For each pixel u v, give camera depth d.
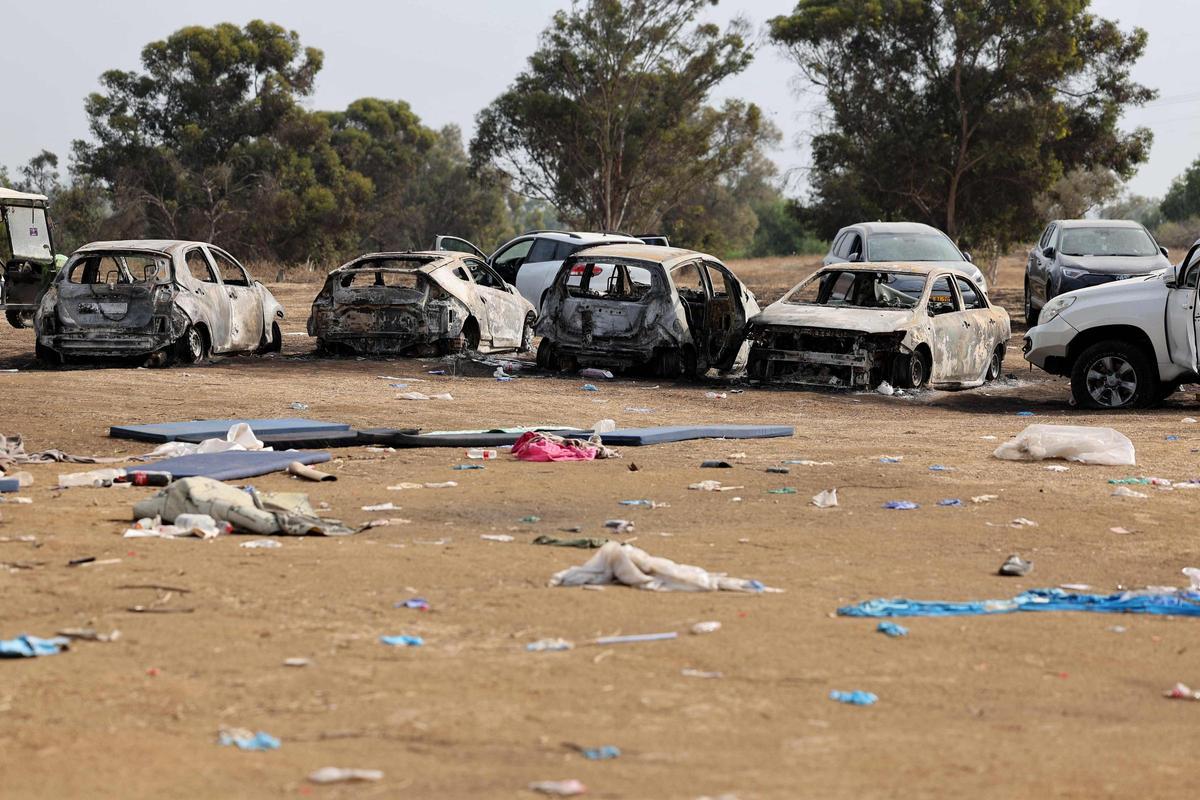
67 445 25.73
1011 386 40.84
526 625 13.06
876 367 38.06
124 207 159.12
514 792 8.59
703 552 16.78
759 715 10.46
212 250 43.84
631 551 15.03
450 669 11.54
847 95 132.50
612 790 8.66
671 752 9.52
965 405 36.03
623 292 42.16
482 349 45.38
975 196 132.12
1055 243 57.53
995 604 14.20
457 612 13.49
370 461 24.48
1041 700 11.12
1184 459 25.53
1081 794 8.79
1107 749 9.80
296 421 27.67
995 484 22.47
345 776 8.80
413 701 10.61
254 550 16.33
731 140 162.50
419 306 43.06
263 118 170.25
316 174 176.12
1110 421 31.88
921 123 129.25
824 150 134.25
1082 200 147.88
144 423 28.36
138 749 9.30
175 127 168.12
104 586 14.25
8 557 15.63
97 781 8.65
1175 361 34.03
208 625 12.78
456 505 20.06
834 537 17.89
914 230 54.50
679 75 153.62
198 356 41.38
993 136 126.25
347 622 13.03
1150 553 17.23
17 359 43.22
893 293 40.00
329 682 11.07
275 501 18.95
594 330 40.50
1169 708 10.99
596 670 11.59
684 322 40.19
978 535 18.19
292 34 172.88
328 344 44.16
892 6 127.69
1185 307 33.81
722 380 40.62
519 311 47.75
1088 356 35.09
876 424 31.67
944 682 11.53
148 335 39.91
